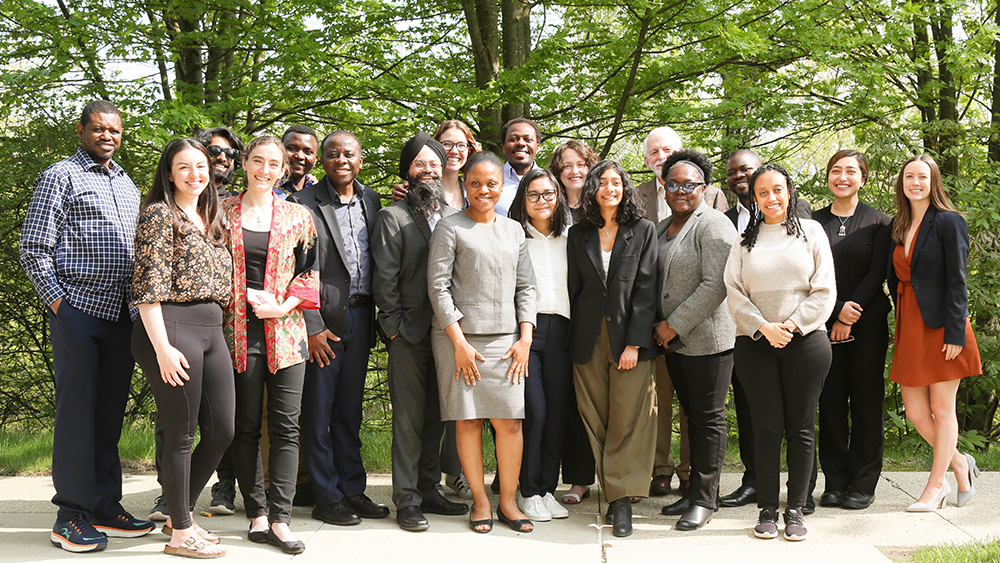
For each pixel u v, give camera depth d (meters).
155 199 2.89
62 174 3.07
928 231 3.62
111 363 3.15
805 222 3.29
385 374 8.28
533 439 3.50
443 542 3.18
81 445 3.02
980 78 7.53
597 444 3.51
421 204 3.52
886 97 6.85
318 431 3.42
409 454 3.46
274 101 7.25
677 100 7.95
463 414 3.30
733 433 6.13
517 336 3.42
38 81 7.12
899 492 3.97
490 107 7.19
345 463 3.57
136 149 7.39
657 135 4.29
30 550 3.00
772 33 6.99
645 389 3.46
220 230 3.01
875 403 3.71
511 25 7.64
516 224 3.49
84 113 3.16
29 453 4.71
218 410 2.92
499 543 3.17
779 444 3.26
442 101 7.06
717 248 3.46
